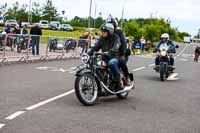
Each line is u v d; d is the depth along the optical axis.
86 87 8.62
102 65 8.88
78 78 8.48
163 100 9.90
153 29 74.50
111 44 9.27
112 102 9.23
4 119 6.91
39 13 90.75
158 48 15.27
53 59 22.62
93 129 6.50
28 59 19.95
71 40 24.62
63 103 8.77
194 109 8.81
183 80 15.35
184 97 10.62
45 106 8.30
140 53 46.56
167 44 15.41
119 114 7.85
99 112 7.96
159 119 7.54
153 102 9.51
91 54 9.02
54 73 15.23
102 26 9.29
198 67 24.61
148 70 19.25
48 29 76.56
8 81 12.05
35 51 20.61
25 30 25.42
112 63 9.04
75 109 8.13
